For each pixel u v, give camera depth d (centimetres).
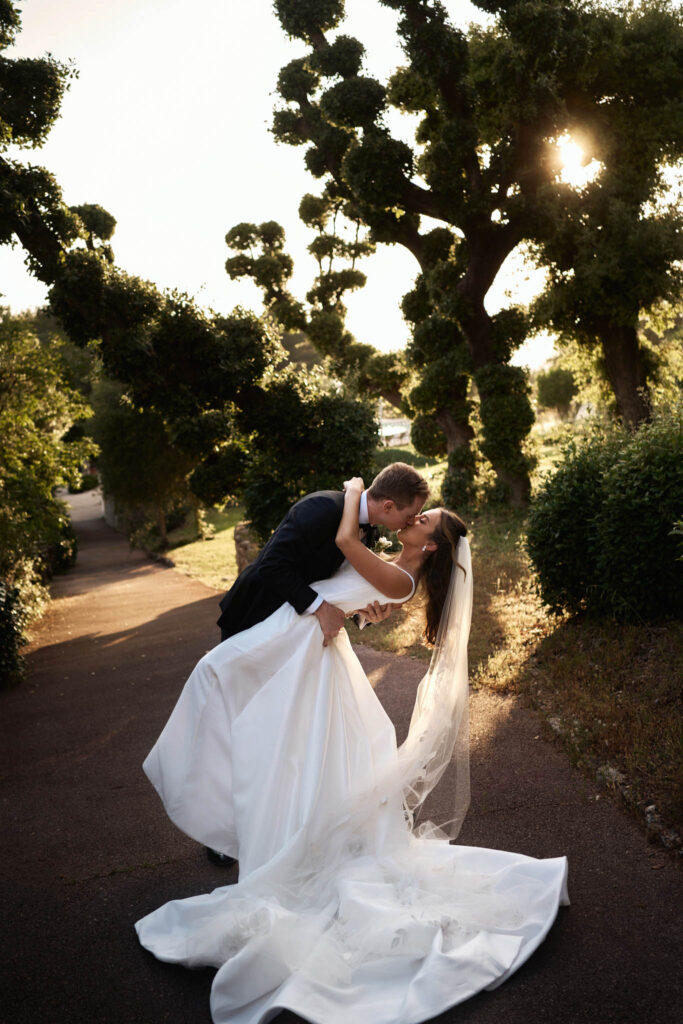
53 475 1886
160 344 1420
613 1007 238
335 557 326
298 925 268
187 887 345
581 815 370
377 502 323
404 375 2331
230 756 318
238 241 2695
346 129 1962
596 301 1727
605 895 302
